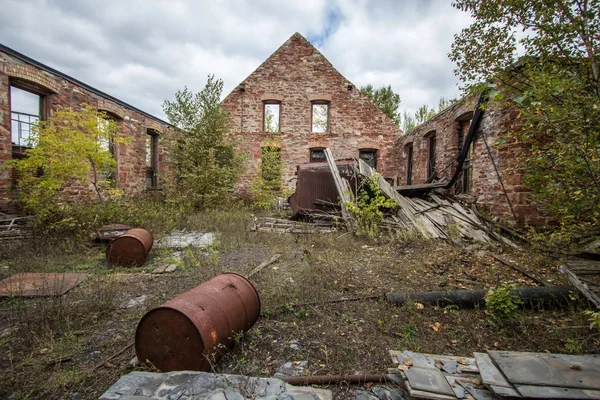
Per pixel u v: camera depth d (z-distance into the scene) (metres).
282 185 13.22
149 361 2.02
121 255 4.51
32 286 3.53
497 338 2.49
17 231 5.41
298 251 5.33
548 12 3.22
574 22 3.15
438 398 1.66
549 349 2.30
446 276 3.89
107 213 6.41
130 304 3.25
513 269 4.07
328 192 8.16
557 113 2.56
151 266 4.52
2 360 2.24
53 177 5.96
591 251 3.72
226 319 2.20
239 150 12.10
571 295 2.93
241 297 2.44
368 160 13.65
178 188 9.69
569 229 3.22
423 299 3.08
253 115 13.22
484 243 5.28
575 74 2.97
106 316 2.96
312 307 3.05
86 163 6.54
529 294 2.95
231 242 5.80
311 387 1.79
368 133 13.27
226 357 2.28
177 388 1.70
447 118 8.66
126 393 1.66
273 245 5.76
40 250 4.87
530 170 3.42
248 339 2.52
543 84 2.70
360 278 3.86
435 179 8.85
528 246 5.01
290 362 2.22
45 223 5.66
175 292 3.55
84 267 4.44
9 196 5.97
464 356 2.25
